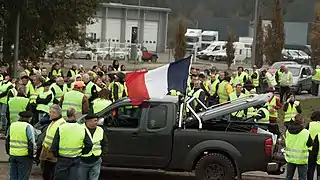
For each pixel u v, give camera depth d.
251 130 13.74
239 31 107.19
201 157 13.23
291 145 12.53
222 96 23.33
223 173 13.05
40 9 28.05
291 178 12.75
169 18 107.12
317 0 58.50
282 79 30.77
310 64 57.72
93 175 10.91
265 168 12.95
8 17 27.05
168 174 15.29
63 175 10.59
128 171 15.48
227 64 60.44
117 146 13.48
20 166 11.45
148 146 13.39
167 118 13.40
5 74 21.62
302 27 95.31
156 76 13.68
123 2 104.69
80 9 29.42
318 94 37.31
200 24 111.25
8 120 16.67
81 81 17.58
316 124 13.31
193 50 72.00
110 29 84.88
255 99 13.65
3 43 28.42
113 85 19.88
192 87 21.42
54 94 17.77
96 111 14.78
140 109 13.55
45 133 12.60
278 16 57.06
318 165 12.45
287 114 18.83
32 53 29.16
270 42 56.66
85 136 10.65
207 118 13.56
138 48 69.12
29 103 16.77
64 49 52.97
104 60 67.44
